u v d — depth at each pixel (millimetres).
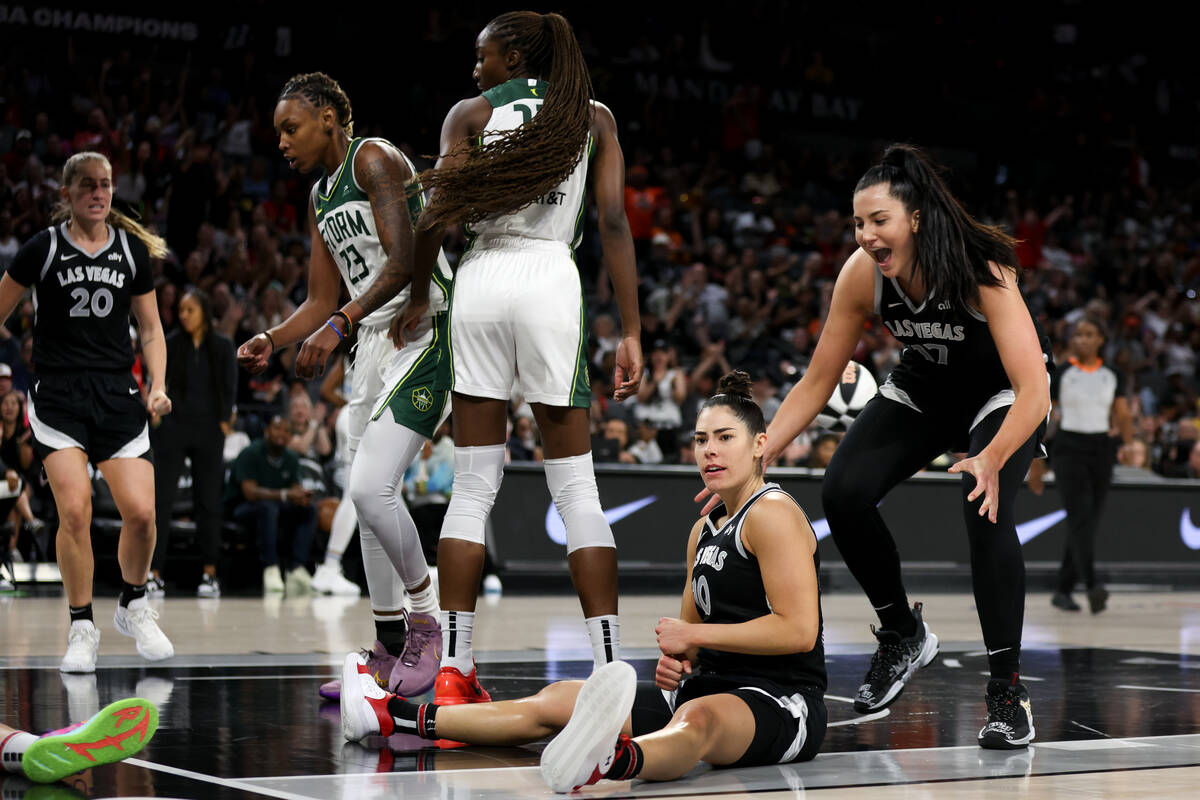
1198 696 6633
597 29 30641
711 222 27062
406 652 5988
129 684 6484
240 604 12195
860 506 5551
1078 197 32812
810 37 33062
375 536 5973
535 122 5379
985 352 5363
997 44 34844
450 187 5324
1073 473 13109
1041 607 13617
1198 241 31922
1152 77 35750
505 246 5496
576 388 5500
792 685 4699
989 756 4859
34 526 13977
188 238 21406
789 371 12977
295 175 24359
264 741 4953
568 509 5551
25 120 22812
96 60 25047
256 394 17562
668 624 4629
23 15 24484
